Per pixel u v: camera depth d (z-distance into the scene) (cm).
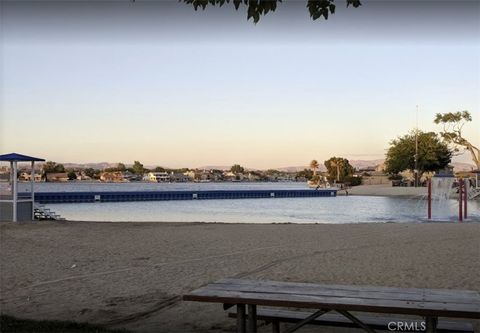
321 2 527
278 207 4281
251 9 522
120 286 927
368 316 601
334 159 11538
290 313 580
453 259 1172
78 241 1543
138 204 4653
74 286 929
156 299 827
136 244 1470
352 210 3909
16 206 2169
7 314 740
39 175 11331
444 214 3466
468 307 454
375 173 11838
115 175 18762
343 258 1196
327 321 556
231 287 536
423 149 8188
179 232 1762
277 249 1354
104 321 706
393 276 977
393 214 3484
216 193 5762
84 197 4812
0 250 1372
